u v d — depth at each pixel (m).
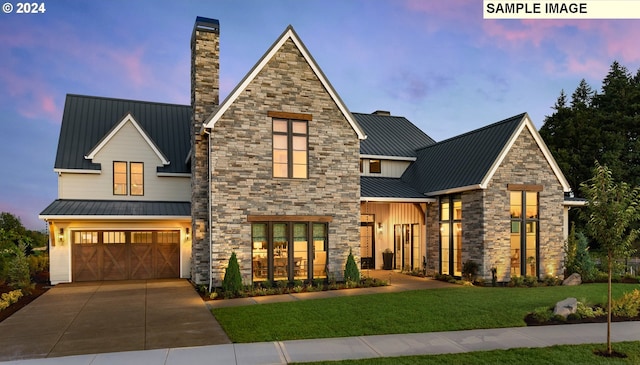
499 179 17.45
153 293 14.95
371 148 22.94
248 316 11.02
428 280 18.39
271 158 16.02
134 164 20.25
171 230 19.45
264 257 15.91
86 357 7.88
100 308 12.35
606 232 8.79
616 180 34.25
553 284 17.41
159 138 22.19
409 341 8.91
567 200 20.16
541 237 18.27
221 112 15.38
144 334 9.48
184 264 19.42
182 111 24.08
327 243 16.69
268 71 16.14
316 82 16.84
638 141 35.44
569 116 38.09
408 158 23.12
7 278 16.39
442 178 19.81
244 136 15.70
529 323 10.62
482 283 16.80
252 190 15.71
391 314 11.20
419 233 20.92
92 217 17.34
